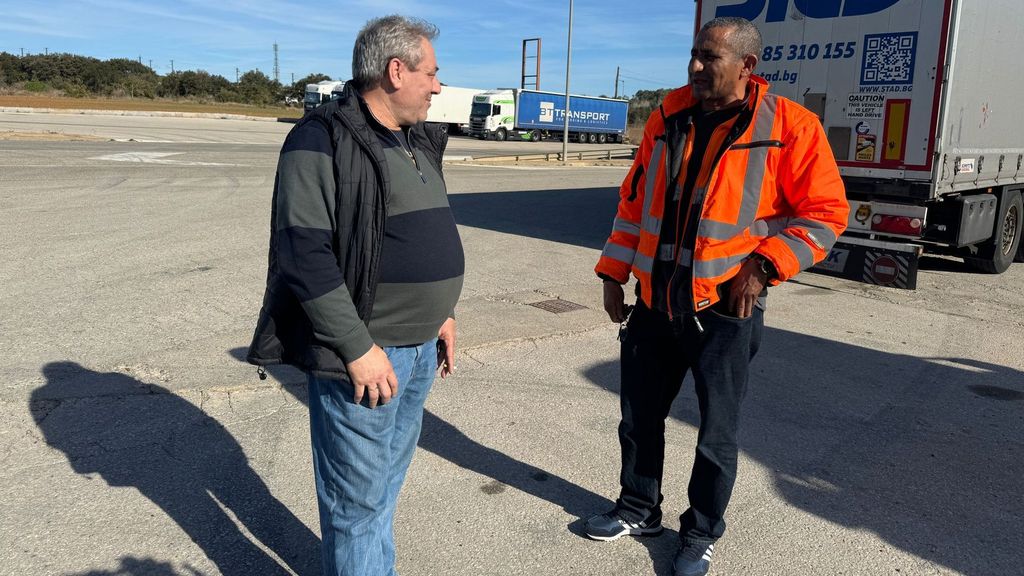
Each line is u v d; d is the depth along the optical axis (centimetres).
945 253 1027
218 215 1095
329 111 216
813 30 755
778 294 752
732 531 323
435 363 257
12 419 391
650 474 310
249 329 552
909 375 523
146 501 325
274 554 295
